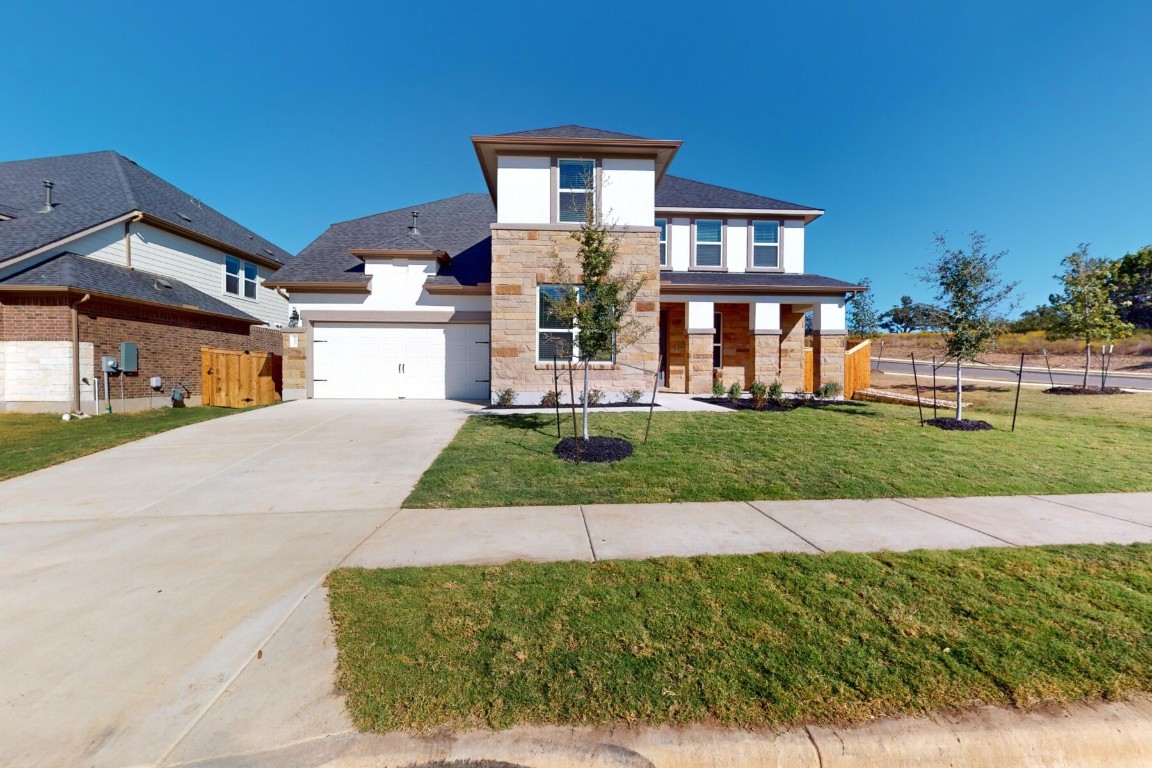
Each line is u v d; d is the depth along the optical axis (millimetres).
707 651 2709
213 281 18609
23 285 11445
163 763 2074
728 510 5195
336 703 2375
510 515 5086
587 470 6625
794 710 2285
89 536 4594
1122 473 6586
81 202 15484
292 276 14539
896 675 2500
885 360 31641
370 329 14578
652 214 12312
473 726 2223
